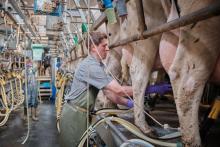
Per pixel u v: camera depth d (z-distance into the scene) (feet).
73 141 7.47
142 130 5.97
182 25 3.68
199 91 4.16
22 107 28.19
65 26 15.80
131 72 6.64
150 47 6.17
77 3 10.32
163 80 8.45
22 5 13.62
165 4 4.89
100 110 7.86
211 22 3.78
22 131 20.15
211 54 3.92
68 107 7.75
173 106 9.40
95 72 7.02
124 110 7.83
